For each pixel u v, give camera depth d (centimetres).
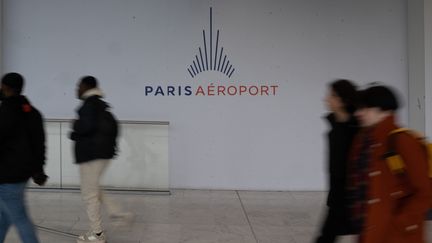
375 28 810
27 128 446
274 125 821
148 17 814
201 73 817
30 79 823
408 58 805
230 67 816
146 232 589
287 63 815
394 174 289
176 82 820
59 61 821
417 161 285
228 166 824
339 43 812
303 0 809
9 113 427
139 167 787
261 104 819
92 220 529
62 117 825
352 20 810
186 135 824
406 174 287
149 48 817
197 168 824
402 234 286
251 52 814
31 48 821
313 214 683
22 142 437
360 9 809
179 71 819
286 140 822
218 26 812
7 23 820
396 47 811
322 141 816
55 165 784
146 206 715
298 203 746
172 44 816
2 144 429
